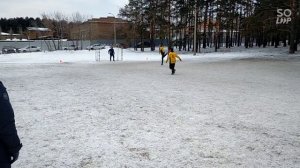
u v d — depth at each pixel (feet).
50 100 33.73
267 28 135.54
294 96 36.09
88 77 58.39
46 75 63.00
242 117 25.52
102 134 20.67
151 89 41.93
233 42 286.46
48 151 17.51
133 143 18.78
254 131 21.40
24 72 70.28
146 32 204.13
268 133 20.94
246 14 190.19
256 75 60.95
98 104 31.22
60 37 315.78
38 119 24.99
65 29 333.01
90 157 16.55
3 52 214.69
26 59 133.18
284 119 24.86
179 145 18.39
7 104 7.82
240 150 17.54
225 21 172.55
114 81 51.65
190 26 180.55
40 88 43.60
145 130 21.58
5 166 8.03
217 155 16.75
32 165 15.47
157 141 19.15
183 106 30.07
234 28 198.90
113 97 35.45
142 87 43.98
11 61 119.75
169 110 28.19
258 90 40.96
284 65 84.48
